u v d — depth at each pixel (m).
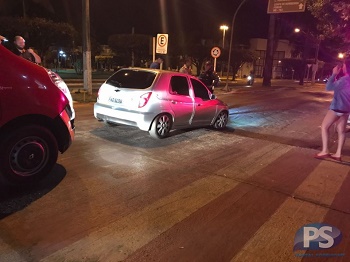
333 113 6.47
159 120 7.19
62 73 32.00
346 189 5.17
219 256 3.22
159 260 3.10
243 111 13.90
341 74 6.39
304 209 4.39
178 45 37.22
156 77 7.11
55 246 3.21
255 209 4.29
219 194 4.69
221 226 3.80
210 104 8.58
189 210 4.14
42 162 4.47
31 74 4.24
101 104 7.43
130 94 6.94
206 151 6.81
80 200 4.20
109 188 4.61
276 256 3.29
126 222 3.74
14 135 4.11
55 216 3.77
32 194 4.27
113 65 42.12
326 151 6.76
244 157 6.59
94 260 3.04
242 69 52.53
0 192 4.27
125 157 6.02
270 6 19.94
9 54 4.10
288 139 8.63
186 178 5.21
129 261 3.06
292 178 5.54
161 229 3.65
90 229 3.55
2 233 3.38
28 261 2.97
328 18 10.20
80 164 5.47
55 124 4.61
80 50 32.59
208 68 10.71
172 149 6.77
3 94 3.93
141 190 4.64
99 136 7.35
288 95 24.03
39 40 23.61
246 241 3.52
